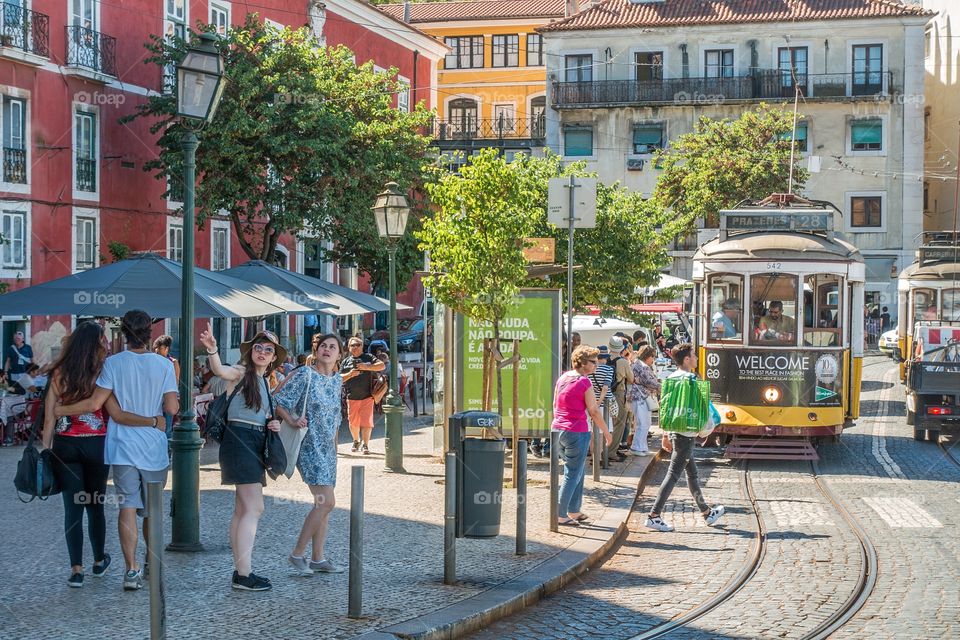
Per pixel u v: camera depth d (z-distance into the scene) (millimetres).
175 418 18516
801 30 54219
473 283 14328
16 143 26531
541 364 15930
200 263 33750
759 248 18594
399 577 9375
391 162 30234
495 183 14312
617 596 9422
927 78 60875
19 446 18906
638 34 55688
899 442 21234
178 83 10297
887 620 8609
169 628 7543
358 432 18219
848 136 53812
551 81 56500
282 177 29344
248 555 8711
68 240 28203
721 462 18516
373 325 44781
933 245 31016
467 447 10070
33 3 26812
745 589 9719
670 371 27312
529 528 11836
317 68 29781
